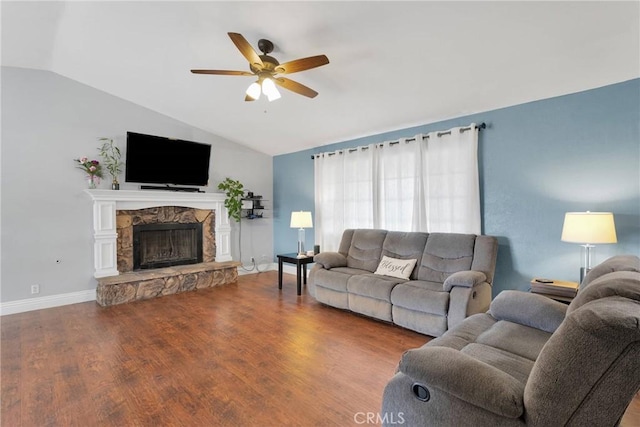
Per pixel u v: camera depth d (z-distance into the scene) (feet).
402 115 12.75
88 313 11.97
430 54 8.88
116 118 14.32
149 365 8.04
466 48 8.45
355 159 15.69
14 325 10.75
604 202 9.39
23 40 10.43
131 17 9.04
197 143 16.17
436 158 12.74
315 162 17.40
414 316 9.95
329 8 7.60
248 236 19.30
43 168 12.65
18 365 8.05
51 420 6.01
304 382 7.26
